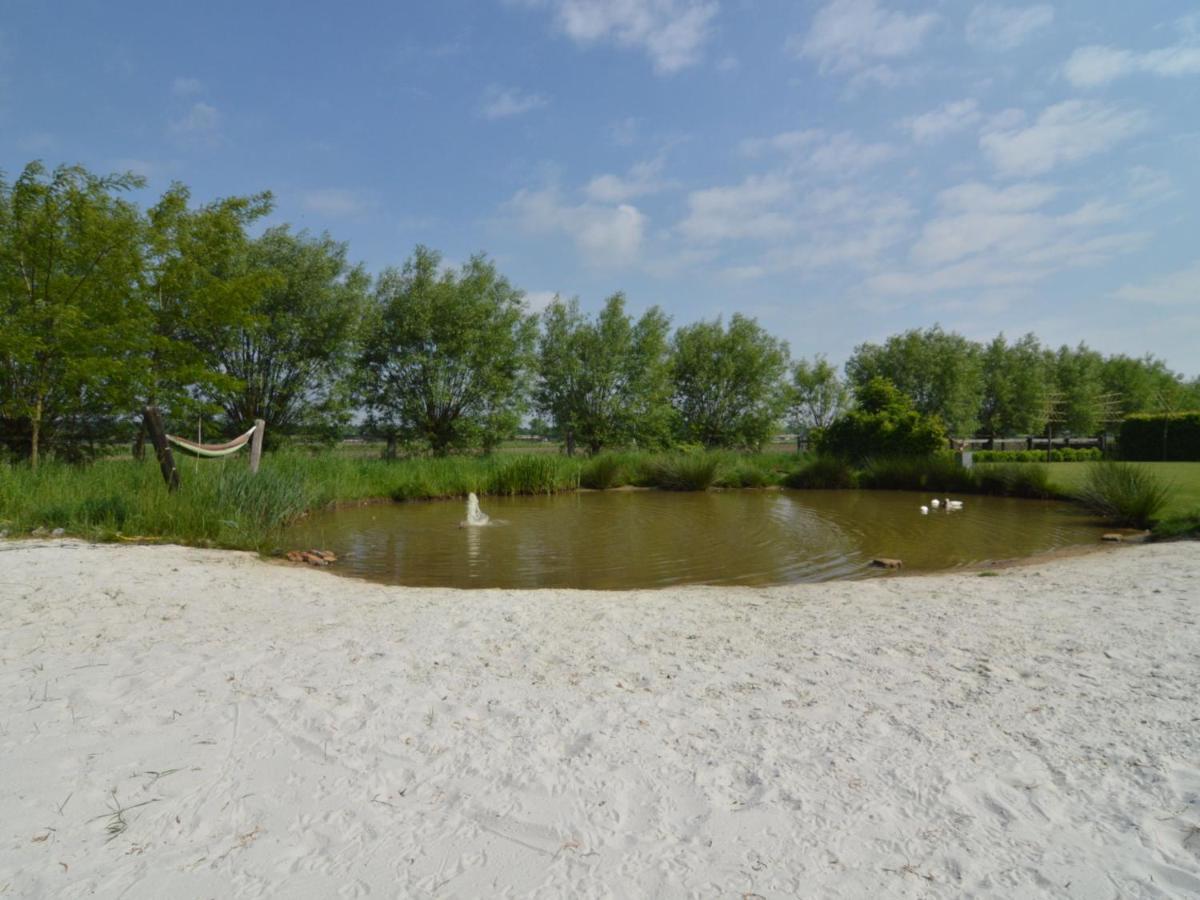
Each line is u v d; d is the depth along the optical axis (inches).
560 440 1099.9
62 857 84.7
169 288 575.5
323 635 180.9
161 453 379.9
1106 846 85.0
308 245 821.9
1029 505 558.9
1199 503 436.8
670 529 445.1
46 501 357.4
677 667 154.0
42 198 476.1
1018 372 1428.4
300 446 824.9
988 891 77.4
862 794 98.3
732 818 93.0
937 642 169.0
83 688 138.9
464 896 78.1
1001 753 109.1
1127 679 138.7
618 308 1052.5
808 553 352.2
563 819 93.4
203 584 240.8
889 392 851.4
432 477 660.1
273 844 87.8
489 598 233.9
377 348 938.7
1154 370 1731.1
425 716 127.0
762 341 1184.8
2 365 457.7
